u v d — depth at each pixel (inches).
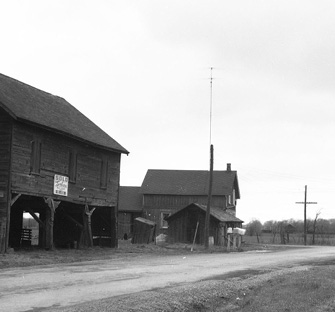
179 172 2987.2
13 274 757.3
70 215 1605.6
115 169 1616.6
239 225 2760.8
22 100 1290.6
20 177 1178.0
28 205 1429.6
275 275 847.7
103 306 477.7
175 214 2397.9
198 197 2817.4
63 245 1518.2
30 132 1217.4
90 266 938.7
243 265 1071.6
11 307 481.4
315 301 575.8
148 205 2844.5
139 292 594.9
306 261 1257.4
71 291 592.4
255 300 587.5
